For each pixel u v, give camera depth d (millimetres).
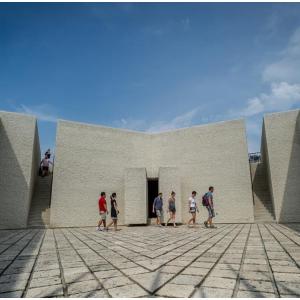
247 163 15188
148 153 17781
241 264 4152
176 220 15164
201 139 16625
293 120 14305
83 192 15203
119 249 6008
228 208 15148
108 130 16688
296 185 13703
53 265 4383
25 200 13273
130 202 15172
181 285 3152
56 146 15062
